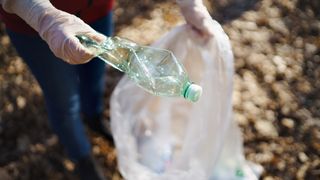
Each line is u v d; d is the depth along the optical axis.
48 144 1.41
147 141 1.23
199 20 0.95
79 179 1.34
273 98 1.45
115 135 1.18
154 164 1.20
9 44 1.62
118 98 1.19
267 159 1.33
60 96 1.04
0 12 0.92
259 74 1.51
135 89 1.19
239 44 1.57
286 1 1.67
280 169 1.32
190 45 1.03
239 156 1.16
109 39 0.72
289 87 1.48
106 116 1.44
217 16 1.65
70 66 1.02
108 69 1.53
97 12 1.00
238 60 1.53
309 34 1.60
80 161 1.19
